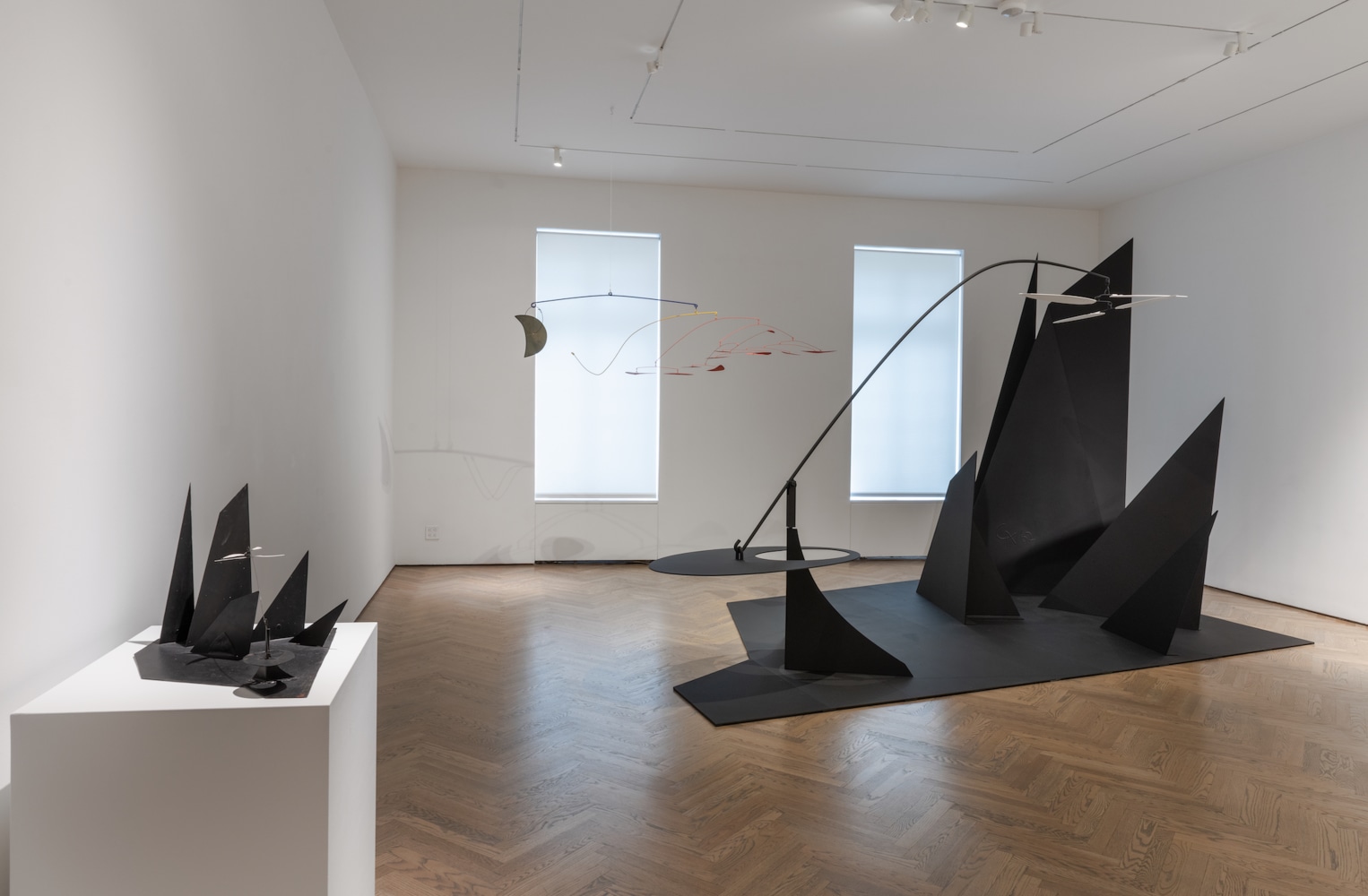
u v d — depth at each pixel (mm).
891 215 7230
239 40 2645
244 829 1355
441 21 4078
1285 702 3699
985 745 3166
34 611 1509
